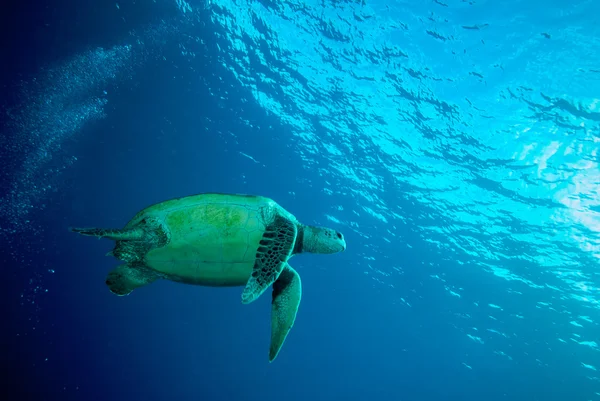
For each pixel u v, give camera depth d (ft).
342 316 96.58
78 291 86.63
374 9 56.08
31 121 72.02
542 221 63.77
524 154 58.95
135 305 94.32
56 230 80.89
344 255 84.74
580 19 47.65
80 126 77.25
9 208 74.08
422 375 92.73
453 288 79.25
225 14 66.08
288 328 14.25
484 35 53.52
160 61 73.97
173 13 68.44
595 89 50.78
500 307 77.10
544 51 51.49
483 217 68.59
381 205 75.36
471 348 83.82
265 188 81.82
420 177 69.15
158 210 13.32
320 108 69.51
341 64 62.69
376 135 68.13
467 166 63.87
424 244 76.33
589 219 59.67
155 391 95.14
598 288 66.23
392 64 59.72
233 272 13.52
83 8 68.74
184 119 79.66
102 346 90.79
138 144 82.89
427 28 55.42
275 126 75.51
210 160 83.10
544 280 70.13
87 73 73.56
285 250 12.82
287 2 59.41
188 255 13.15
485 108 58.08
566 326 72.69
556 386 76.74
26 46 68.74
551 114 54.49
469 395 86.84
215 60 71.77
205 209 13.34
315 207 79.66
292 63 66.33
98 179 83.35
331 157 74.28
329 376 105.09
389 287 85.46
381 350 96.48
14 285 77.10
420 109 61.87
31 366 78.43
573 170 56.70
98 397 87.10
